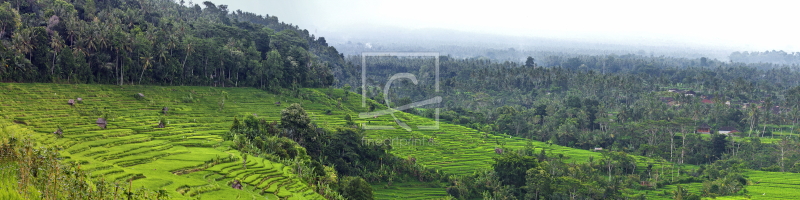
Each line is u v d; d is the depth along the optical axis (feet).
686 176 436.76
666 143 540.52
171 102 467.52
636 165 452.76
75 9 553.64
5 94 375.86
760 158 489.67
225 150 320.50
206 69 556.92
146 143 321.73
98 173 206.28
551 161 413.18
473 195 357.41
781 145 498.28
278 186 260.62
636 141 568.00
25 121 336.29
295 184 270.26
